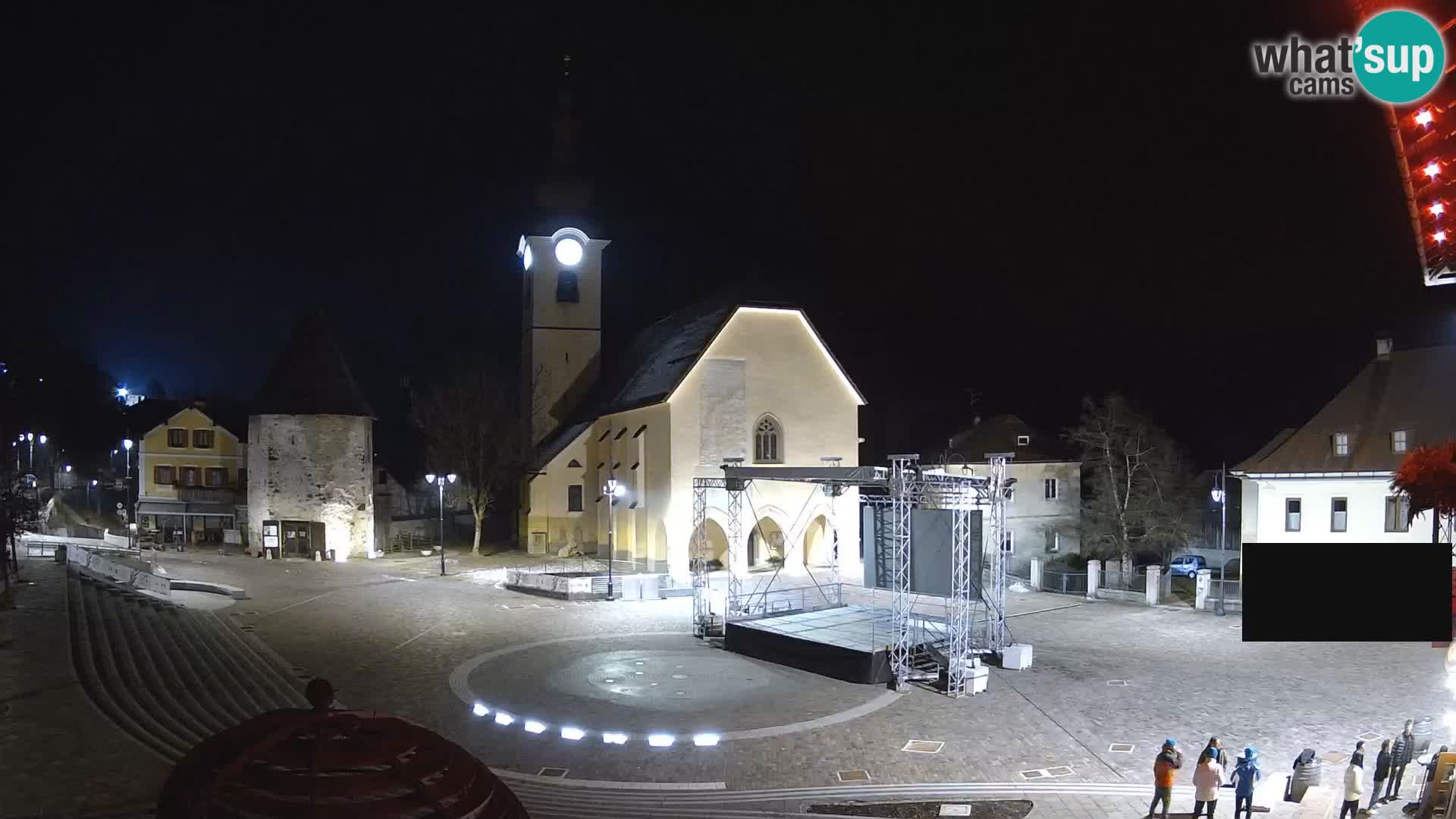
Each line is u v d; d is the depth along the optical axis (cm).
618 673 3169
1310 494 4444
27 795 1577
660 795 2020
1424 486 859
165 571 5281
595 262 7019
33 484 6203
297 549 6094
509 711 2709
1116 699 2800
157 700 2444
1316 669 3156
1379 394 4497
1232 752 2311
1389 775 1862
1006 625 3850
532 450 6844
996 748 2372
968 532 2967
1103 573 4809
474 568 5728
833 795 2027
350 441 6184
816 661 3184
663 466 5322
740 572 5203
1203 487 7038
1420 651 3428
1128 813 1894
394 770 770
